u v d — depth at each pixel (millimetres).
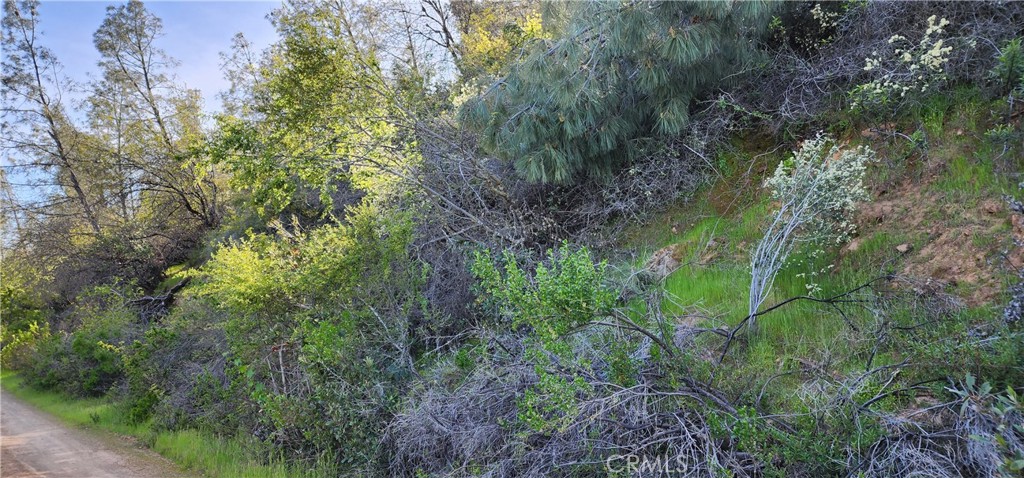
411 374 6828
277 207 9609
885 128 6867
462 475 4988
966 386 3580
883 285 5180
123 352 11469
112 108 25484
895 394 4008
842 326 4934
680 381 4395
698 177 8625
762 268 5527
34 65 27172
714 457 3719
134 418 10102
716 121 8633
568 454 4492
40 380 16281
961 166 5789
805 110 7828
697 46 7461
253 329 8141
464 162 9250
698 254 7137
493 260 7969
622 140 9008
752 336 5215
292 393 7293
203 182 22531
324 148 9094
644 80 8031
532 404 4551
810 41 8711
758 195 7652
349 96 9203
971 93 6352
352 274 7766
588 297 4492
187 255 23125
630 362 4508
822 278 5660
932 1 7035
